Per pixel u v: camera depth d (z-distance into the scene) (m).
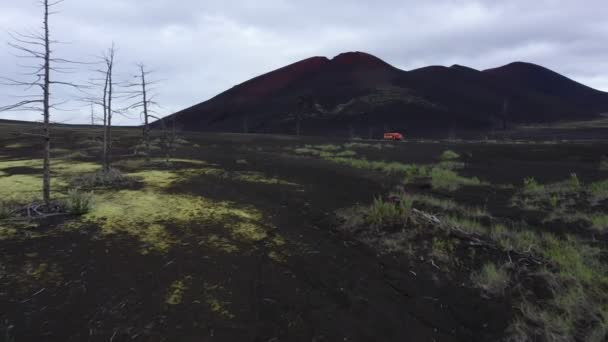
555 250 6.71
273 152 31.11
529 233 7.96
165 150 27.38
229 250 6.86
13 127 48.88
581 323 4.63
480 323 4.79
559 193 12.52
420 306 5.17
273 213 9.85
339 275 6.04
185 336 4.18
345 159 24.33
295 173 17.67
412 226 8.22
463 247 7.15
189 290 5.23
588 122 101.06
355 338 4.36
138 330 4.25
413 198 11.63
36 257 6.03
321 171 18.50
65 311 4.55
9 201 9.59
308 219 9.41
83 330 4.21
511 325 4.68
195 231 7.86
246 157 25.31
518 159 24.47
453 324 4.76
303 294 5.34
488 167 20.78
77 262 5.93
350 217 9.23
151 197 10.95
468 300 5.33
